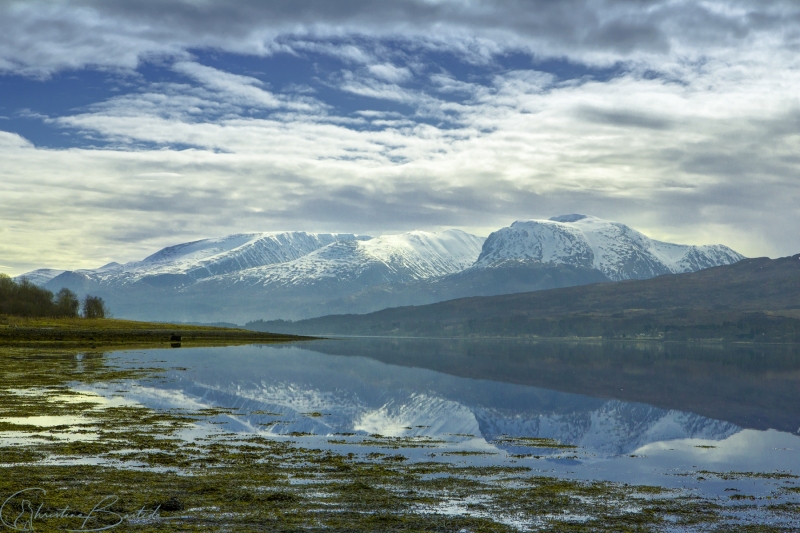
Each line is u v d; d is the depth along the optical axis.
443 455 31.06
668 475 27.73
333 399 54.25
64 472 24.27
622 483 25.89
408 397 57.59
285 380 70.12
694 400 58.53
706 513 21.56
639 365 112.25
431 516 20.34
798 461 31.41
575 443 36.09
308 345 186.88
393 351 159.00
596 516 20.89
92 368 73.56
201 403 47.38
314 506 20.98
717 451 34.03
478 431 39.69
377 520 19.75
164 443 30.84
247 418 40.88
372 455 30.23
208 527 18.56
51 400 44.75
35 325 175.00
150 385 57.47
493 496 23.00
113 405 43.53
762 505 22.67
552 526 19.72
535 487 24.59
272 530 18.48
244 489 22.67
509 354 151.25
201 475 24.59
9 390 49.91
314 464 27.48
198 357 104.50
